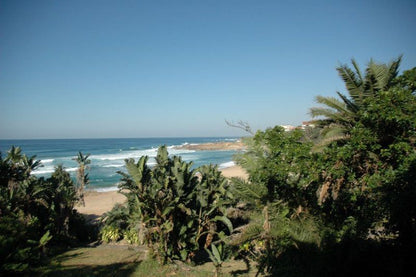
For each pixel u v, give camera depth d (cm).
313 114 1070
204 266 912
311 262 564
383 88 952
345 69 1010
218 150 9662
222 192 1070
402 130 573
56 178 1455
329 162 598
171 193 909
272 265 629
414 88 602
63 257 1004
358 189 611
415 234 449
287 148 616
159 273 809
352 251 520
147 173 952
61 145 13250
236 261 916
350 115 988
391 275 479
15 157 1329
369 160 598
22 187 1170
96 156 7038
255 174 666
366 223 541
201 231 1038
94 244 1278
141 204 868
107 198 2597
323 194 686
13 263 718
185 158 6662
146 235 892
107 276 783
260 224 680
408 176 486
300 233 589
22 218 1021
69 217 1314
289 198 652
